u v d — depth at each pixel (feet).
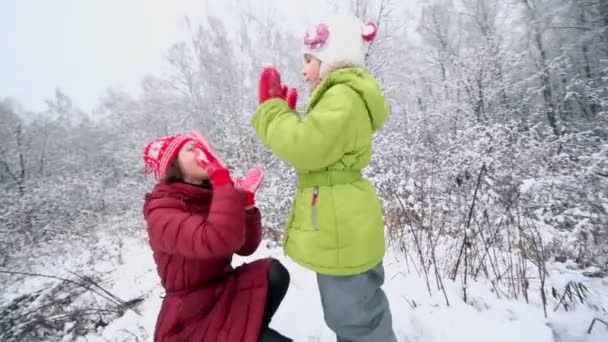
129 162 49.08
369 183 5.20
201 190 4.73
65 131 87.30
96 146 83.97
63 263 23.58
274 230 17.44
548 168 17.01
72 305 14.90
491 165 14.62
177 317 4.60
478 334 6.91
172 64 66.08
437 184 15.42
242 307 4.72
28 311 14.92
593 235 11.07
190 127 57.47
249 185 5.64
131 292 14.93
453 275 9.70
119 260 21.43
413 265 10.80
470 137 19.38
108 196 41.37
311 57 5.37
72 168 62.59
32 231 31.35
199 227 4.16
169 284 4.69
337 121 4.29
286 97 5.06
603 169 13.11
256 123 4.76
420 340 7.07
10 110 73.72
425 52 60.03
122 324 11.76
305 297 9.28
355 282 4.77
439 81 50.44
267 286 4.91
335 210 4.65
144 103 70.33
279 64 53.78
